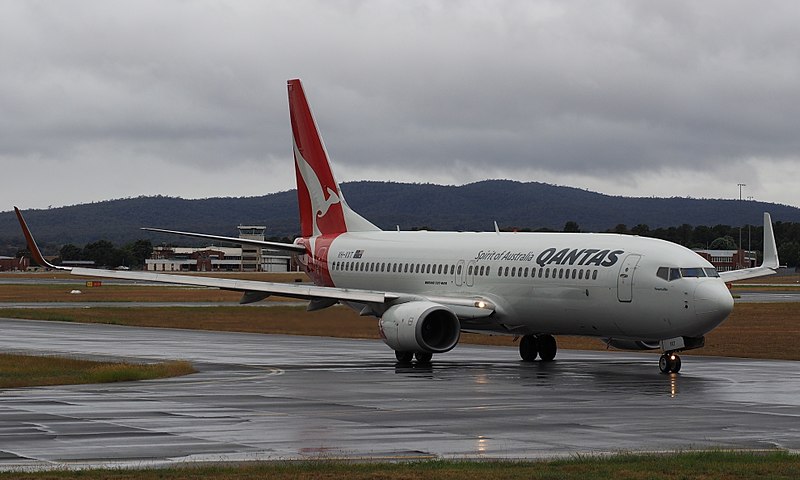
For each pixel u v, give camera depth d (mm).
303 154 67375
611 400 36219
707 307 44469
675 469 22719
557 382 42594
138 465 23375
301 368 48656
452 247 56750
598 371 47625
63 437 27234
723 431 29125
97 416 31266
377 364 51094
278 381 42469
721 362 52719
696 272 45562
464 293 54844
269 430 28734
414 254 58719
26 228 51281
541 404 35000
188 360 52438
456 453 25375
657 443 27031
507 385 41312
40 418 30766
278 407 33750
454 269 55656
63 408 33094
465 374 46062
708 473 22359
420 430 28953
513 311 51938
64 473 21984
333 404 34719
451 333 51312
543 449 26031
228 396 36844
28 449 25422
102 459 24141
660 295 45562
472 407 34094
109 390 38531
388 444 26609
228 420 30625
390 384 41562
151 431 28391
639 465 23234
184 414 31875
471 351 60438
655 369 48688
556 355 57250
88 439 26969
